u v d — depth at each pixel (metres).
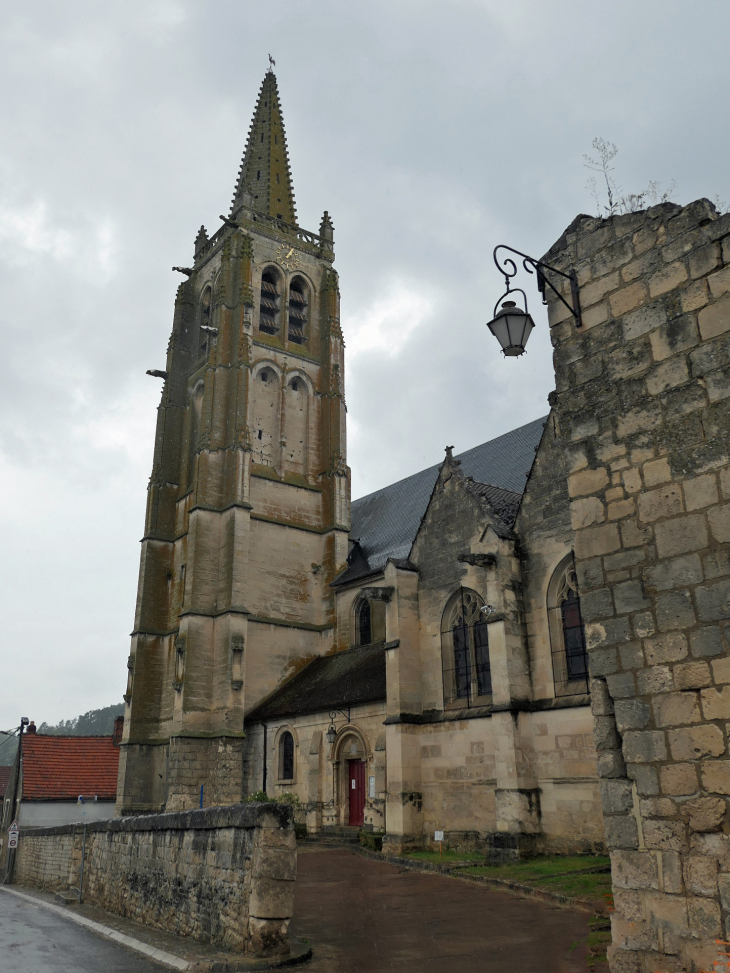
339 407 59.91
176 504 58.69
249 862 14.94
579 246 14.53
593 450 13.58
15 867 38.16
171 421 60.69
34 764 55.50
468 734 31.14
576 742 26.86
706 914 10.64
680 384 12.52
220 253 63.19
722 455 11.77
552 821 27.00
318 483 58.47
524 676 28.95
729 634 11.17
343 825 39.50
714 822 10.80
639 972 11.17
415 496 54.81
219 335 56.50
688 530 11.96
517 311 14.76
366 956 14.68
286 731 45.44
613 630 12.61
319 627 54.09
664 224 13.19
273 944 14.31
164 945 15.57
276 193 66.88
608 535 13.03
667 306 12.93
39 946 16.12
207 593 49.88
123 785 50.78
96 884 22.69
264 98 70.44
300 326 63.28
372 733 38.56
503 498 35.94
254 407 57.38
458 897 21.27
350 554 55.97
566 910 18.62
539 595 29.52
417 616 34.91
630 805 11.81
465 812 30.58
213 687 47.91
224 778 44.91
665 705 11.70
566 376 14.32
